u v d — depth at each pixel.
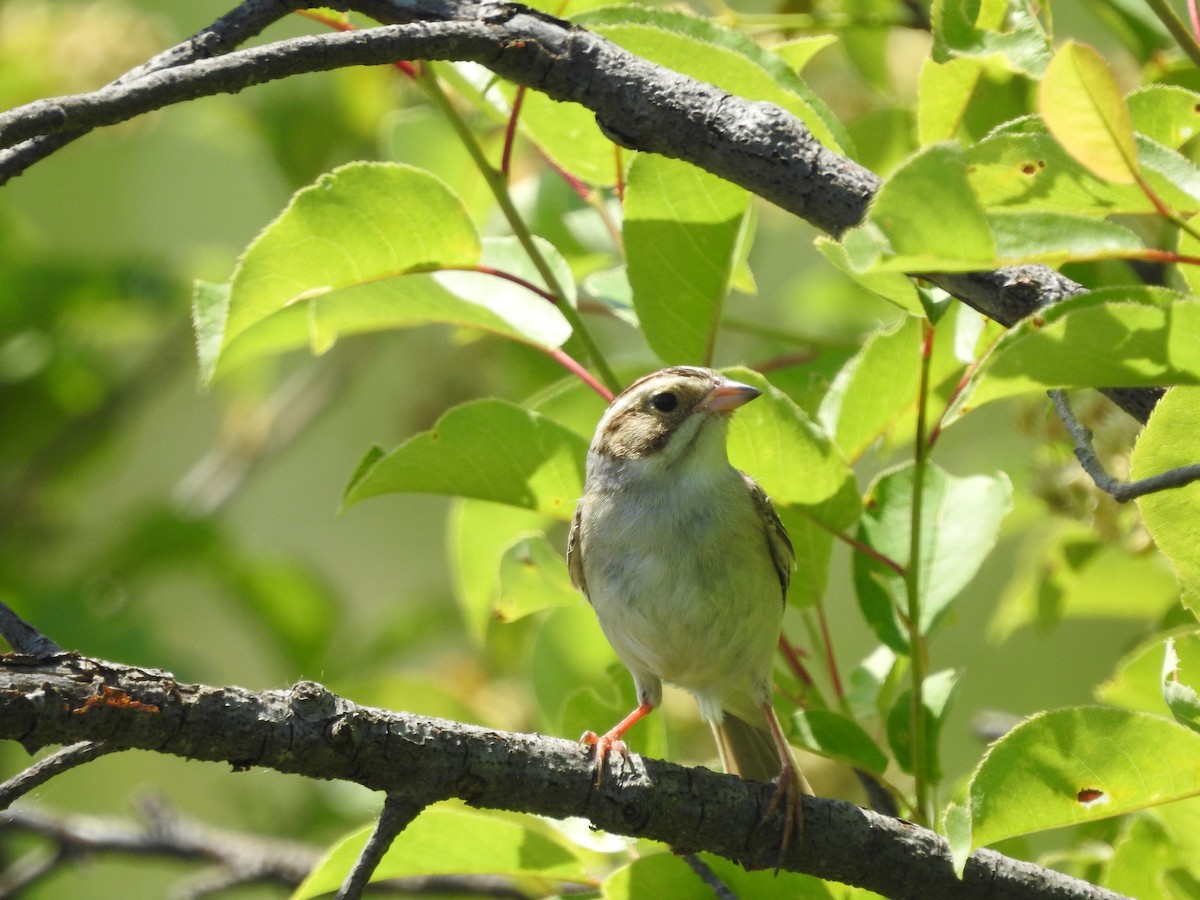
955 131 7.96
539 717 9.84
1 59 12.73
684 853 7.07
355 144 14.52
